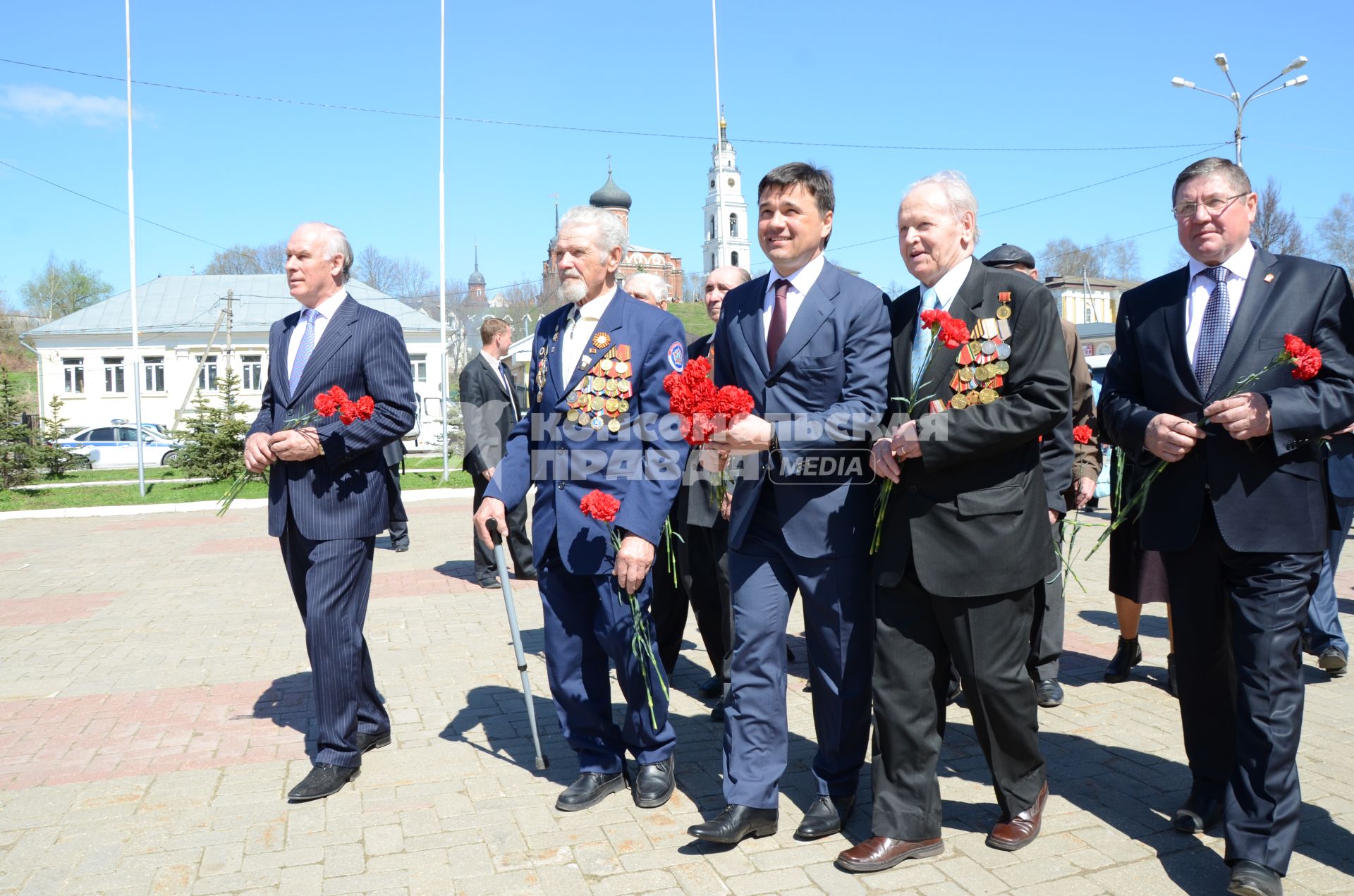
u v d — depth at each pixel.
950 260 3.05
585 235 3.44
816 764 3.34
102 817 3.51
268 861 3.12
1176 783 3.60
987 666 2.97
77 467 24.83
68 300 74.62
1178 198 3.12
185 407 37.38
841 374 3.17
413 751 4.16
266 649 6.15
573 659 3.57
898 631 3.05
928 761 3.04
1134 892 2.79
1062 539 4.50
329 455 3.78
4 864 3.13
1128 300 3.37
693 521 4.57
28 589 8.55
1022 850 3.06
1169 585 3.20
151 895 2.91
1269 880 2.67
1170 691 4.75
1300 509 2.87
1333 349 2.94
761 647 3.25
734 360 3.37
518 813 3.48
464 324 37.84
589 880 2.95
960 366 2.98
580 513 3.46
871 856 2.96
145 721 4.68
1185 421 2.97
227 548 11.04
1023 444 2.94
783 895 2.82
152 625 6.91
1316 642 4.91
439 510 14.91
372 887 2.94
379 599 7.68
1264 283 3.05
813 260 3.27
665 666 5.00
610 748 3.65
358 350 3.94
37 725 4.65
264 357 39.66
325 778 3.69
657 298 5.05
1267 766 2.76
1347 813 3.25
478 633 6.46
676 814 3.46
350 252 4.11
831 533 3.13
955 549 2.91
